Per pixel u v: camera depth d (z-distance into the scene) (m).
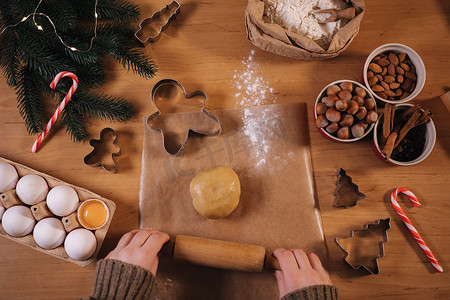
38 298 0.67
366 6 0.71
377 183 0.68
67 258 0.65
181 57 0.71
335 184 0.68
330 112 0.62
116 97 0.71
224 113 0.70
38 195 0.65
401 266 0.66
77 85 0.63
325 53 0.66
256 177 0.68
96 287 0.55
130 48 0.70
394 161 0.63
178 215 0.67
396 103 0.64
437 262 0.64
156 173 0.68
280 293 0.61
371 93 0.64
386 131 0.63
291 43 0.65
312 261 0.61
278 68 0.71
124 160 0.69
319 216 0.67
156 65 0.71
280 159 0.69
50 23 0.64
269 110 0.69
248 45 0.71
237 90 0.71
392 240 0.67
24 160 0.69
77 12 0.69
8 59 0.64
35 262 0.67
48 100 0.70
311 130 0.69
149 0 0.72
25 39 0.63
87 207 0.66
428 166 0.68
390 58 0.66
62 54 0.66
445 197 0.67
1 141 0.70
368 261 0.66
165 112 0.70
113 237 0.67
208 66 0.71
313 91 0.70
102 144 0.69
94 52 0.63
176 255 0.63
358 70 0.70
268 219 0.67
